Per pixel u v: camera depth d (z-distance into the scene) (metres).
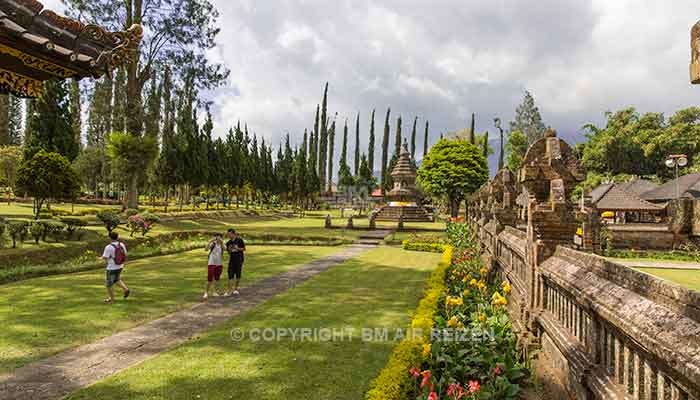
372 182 71.25
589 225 21.38
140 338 6.53
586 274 3.48
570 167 5.30
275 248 20.61
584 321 3.46
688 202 21.25
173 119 41.62
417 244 19.95
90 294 9.72
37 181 19.27
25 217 21.12
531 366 4.68
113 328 7.05
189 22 27.22
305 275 12.61
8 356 5.73
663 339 1.98
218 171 40.69
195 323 7.37
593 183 45.28
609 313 2.64
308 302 8.96
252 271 13.36
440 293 7.83
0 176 32.19
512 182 11.32
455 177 39.16
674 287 2.15
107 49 3.49
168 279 11.80
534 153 5.53
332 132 84.50
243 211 41.03
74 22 3.24
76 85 42.97
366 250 19.98
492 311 6.36
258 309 8.34
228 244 9.88
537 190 5.48
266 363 5.42
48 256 14.45
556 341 3.92
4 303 8.80
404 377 4.11
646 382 2.27
